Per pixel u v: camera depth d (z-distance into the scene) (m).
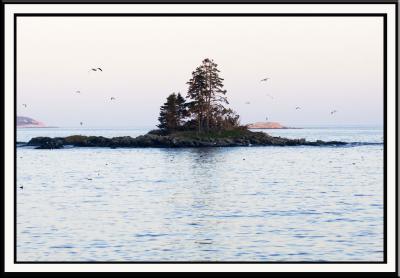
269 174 98.56
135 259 33.97
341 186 80.12
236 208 56.44
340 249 36.66
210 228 44.28
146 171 103.50
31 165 117.50
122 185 81.69
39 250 36.38
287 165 116.00
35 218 49.53
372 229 43.59
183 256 34.81
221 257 34.56
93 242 38.78
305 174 99.06
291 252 35.84
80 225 45.66
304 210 54.88
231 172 101.38
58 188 78.19
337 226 45.09
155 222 47.38
